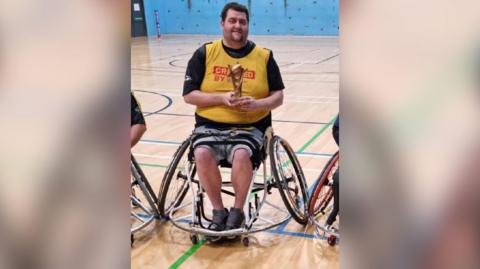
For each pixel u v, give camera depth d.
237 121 2.45
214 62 2.45
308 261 2.21
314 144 4.07
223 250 2.35
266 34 16.08
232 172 2.36
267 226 2.46
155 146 4.09
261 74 2.46
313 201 2.38
